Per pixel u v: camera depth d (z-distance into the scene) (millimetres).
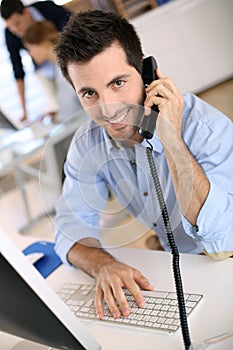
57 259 1699
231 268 1413
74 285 1532
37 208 3773
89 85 1405
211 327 1207
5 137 3719
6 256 897
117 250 1646
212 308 1268
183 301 1219
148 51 4445
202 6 4406
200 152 1527
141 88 1452
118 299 1363
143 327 1261
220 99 4504
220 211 1439
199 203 1429
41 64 4090
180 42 4457
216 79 4664
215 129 1533
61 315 967
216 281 1368
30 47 4074
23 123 4434
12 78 4707
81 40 1387
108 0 4449
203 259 1486
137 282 1428
